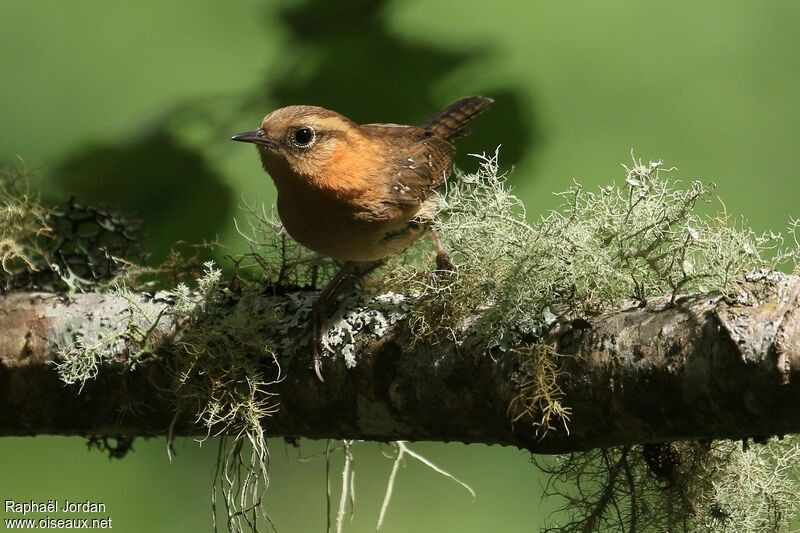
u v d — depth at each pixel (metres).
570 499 6.97
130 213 10.03
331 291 7.15
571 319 6.23
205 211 10.09
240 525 6.97
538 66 10.43
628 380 5.95
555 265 6.40
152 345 7.34
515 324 6.32
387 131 9.12
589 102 10.40
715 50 10.55
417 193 8.51
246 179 10.20
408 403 6.71
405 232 8.62
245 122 10.33
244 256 7.93
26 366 7.59
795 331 5.40
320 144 8.20
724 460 6.90
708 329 5.70
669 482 6.89
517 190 10.18
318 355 6.98
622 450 6.91
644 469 7.02
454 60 10.42
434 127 9.99
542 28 10.52
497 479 12.26
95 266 8.20
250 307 7.32
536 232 6.59
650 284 6.45
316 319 7.07
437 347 6.62
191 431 7.45
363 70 10.38
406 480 12.44
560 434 6.27
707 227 6.31
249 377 7.05
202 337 7.16
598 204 6.54
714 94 10.45
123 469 11.65
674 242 6.33
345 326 6.95
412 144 8.88
